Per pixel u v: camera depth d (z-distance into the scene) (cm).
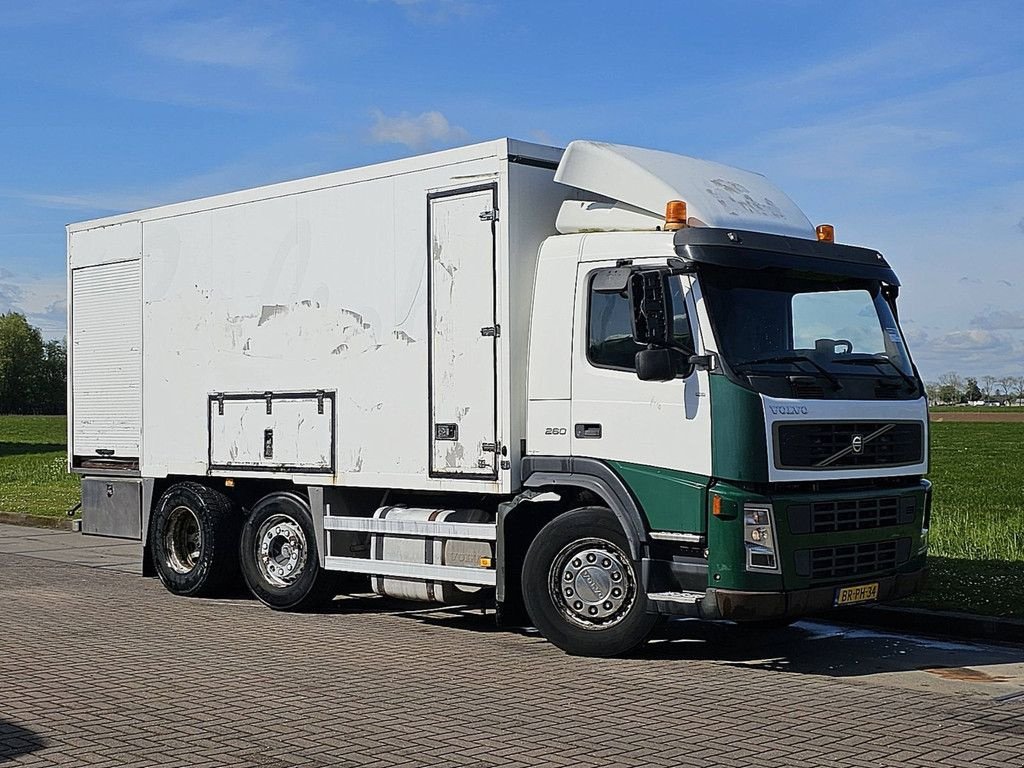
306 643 1025
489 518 1046
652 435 923
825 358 955
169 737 702
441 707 780
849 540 925
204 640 1036
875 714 764
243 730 719
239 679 869
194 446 1281
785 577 884
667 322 908
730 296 920
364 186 1115
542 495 979
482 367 1013
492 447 1005
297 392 1174
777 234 991
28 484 2930
